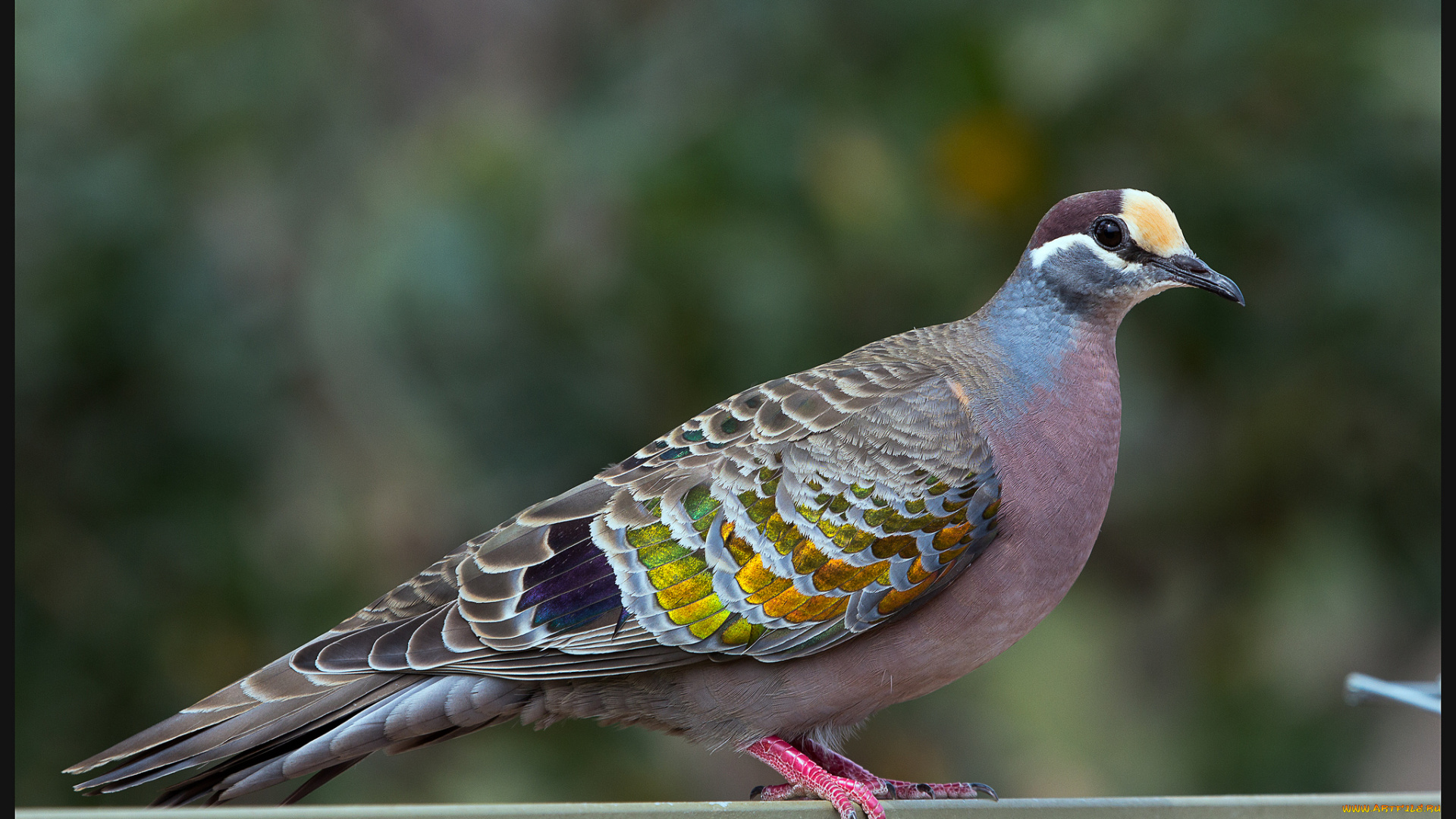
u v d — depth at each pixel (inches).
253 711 283.6
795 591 297.7
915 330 346.6
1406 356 442.0
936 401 311.3
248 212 454.6
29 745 431.5
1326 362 448.5
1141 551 493.4
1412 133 435.8
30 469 431.2
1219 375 460.8
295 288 450.0
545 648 295.7
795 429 306.5
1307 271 440.1
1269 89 441.4
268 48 449.4
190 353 433.7
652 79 465.4
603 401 434.9
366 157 466.3
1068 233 332.5
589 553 300.2
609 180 438.3
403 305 418.0
